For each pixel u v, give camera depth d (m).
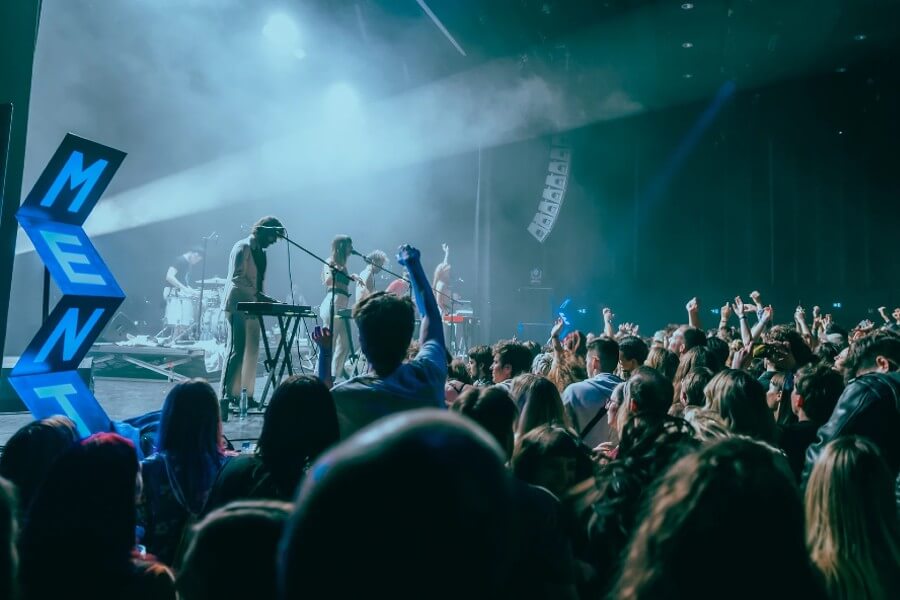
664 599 0.92
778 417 3.80
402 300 2.38
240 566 0.99
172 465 2.35
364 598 0.52
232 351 5.71
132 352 9.14
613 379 3.48
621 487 1.85
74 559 1.36
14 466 2.27
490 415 2.08
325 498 0.53
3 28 5.00
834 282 16.58
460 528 0.53
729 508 0.91
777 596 0.88
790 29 13.23
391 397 2.31
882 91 15.73
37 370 3.49
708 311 16.78
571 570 1.73
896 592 1.54
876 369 3.17
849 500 1.59
